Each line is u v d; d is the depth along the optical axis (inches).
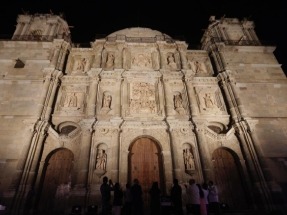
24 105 946.7
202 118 928.3
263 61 1170.6
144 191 826.8
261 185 816.3
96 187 783.1
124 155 866.8
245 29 1333.7
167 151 880.9
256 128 947.3
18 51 1115.9
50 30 1229.1
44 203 805.9
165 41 1170.6
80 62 1139.9
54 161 885.8
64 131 966.4
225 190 860.6
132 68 1092.5
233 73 1106.7
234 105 996.6
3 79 1013.2
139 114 956.0
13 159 828.0
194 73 1135.0
